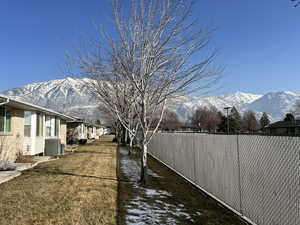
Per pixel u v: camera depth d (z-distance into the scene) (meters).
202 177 7.51
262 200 4.48
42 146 16.05
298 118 58.91
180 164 10.06
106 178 9.08
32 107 12.71
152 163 14.00
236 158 5.44
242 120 77.62
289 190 3.81
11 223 4.65
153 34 8.24
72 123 30.56
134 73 8.45
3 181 7.89
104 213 5.35
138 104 9.09
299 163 3.63
